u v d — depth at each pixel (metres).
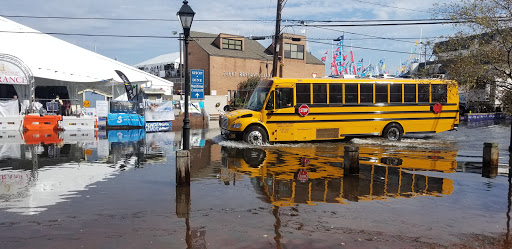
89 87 29.47
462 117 30.47
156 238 4.71
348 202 6.32
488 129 21.25
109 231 4.94
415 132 15.63
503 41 11.14
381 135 15.30
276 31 22.23
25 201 6.32
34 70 25.44
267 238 4.73
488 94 13.08
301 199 6.47
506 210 5.92
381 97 15.17
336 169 9.11
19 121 20.86
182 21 9.65
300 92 14.25
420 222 5.36
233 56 41.97
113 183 7.66
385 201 6.39
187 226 5.14
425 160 10.50
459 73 11.97
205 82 41.03
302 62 46.56
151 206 6.04
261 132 13.98
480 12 11.24
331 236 4.82
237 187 7.29
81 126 21.77
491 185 7.53
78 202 6.27
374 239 4.73
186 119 9.51
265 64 44.53
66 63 29.22
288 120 14.09
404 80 15.47
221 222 5.30
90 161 10.37
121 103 22.95
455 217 5.58
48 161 10.34
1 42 26.94
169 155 11.48
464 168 9.28
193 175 8.39
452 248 4.47
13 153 11.83
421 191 7.05
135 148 13.16
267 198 6.53
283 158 10.77
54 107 23.81
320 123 14.41
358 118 14.84
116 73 32.25
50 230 4.96
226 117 14.39
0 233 4.84
